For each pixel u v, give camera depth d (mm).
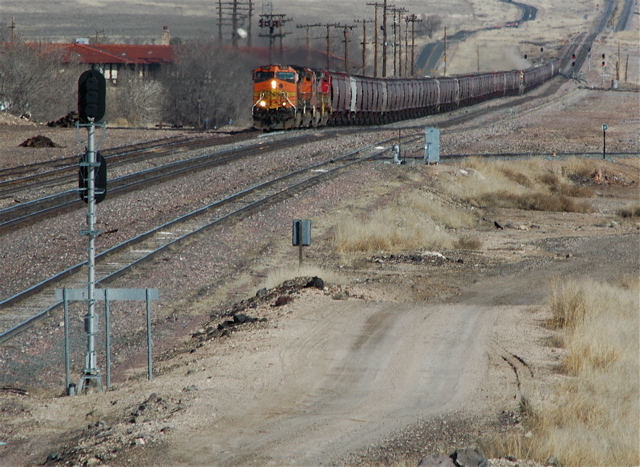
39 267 80688
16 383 50062
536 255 108062
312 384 46062
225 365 50281
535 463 34125
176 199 120500
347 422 39656
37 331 60906
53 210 107312
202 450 35844
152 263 84062
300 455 35188
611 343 53344
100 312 67688
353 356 52000
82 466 34125
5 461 35500
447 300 75500
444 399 43344
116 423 39781
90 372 48406
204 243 95000
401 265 94438
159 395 44156
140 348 59562
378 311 65750
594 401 42406
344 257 96438
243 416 40531
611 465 34250
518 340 56375
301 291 72188
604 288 75500
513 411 41156
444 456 33062
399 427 38906
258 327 60062
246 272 85688
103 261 83750
